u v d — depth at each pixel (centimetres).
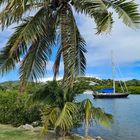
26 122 2041
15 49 1062
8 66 1140
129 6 1048
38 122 1992
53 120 1165
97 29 1013
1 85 2127
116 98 7838
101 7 1022
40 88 1242
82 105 1210
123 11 1044
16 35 1127
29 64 1180
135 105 6031
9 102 2097
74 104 1161
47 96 1238
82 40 1249
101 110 1227
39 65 1196
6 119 2122
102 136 2108
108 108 5356
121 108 5338
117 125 2705
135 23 1018
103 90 7850
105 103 6669
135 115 3978
